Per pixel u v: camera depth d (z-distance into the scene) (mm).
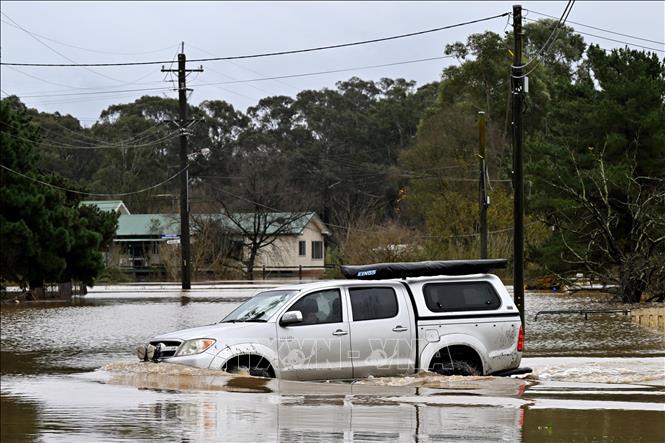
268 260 105625
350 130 148250
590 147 47875
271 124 159000
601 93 52125
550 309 41062
